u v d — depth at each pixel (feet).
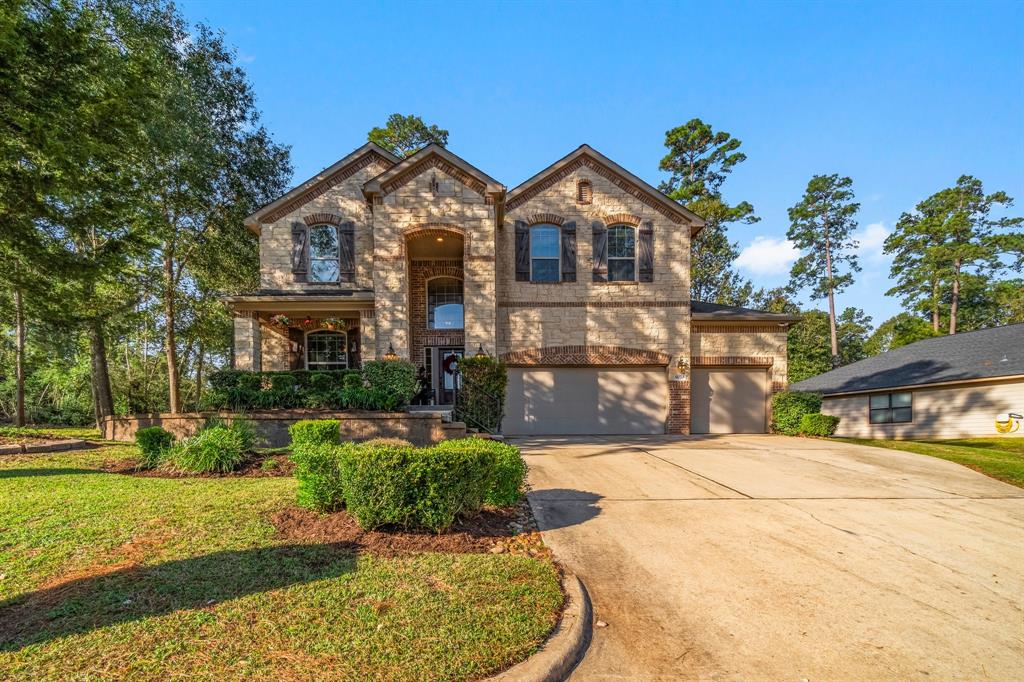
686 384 51.03
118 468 27.48
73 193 35.22
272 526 17.06
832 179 136.98
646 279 51.67
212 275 65.98
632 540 17.81
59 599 11.82
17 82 29.63
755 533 18.69
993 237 127.85
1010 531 19.20
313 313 48.60
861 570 15.43
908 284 139.33
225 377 36.68
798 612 12.80
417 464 16.71
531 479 27.32
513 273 51.37
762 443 42.93
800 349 120.88
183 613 11.23
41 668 9.19
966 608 13.11
